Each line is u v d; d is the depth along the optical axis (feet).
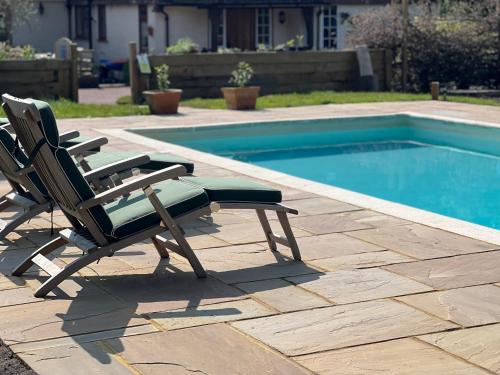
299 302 14.61
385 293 15.08
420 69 62.95
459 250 17.90
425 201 28.94
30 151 15.48
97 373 11.66
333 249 18.04
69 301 14.75
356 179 32.94
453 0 66.08
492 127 39.70
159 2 84.23
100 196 14.57
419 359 12.17
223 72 55.36
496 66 62.75
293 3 86.63
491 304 14.49
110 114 44.62
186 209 15.62
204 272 16.06
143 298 14.89
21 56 59.16
